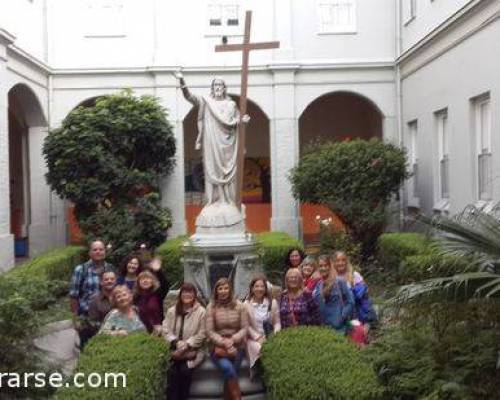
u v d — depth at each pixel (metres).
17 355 7.27
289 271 8.59
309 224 24.61
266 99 21.89
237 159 11.94
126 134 18.66
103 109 18.72
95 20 21.69
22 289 7.34
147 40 21.75
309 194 18.02
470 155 15.26
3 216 16.70
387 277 15.32
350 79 21.86
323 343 7.27
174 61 21.56
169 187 21.38
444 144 17.94
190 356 7.88
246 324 8.00
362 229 17.69
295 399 6.48
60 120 21.64
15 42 18.09
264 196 25.25
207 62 21.75
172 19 21.72
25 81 19.03
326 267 8.65
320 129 25.47
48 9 21.45
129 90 19.53
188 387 7.93
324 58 21.81
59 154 18.36
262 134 25.28
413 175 18.83
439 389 5.92
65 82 21.67
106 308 8.64
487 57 14.13
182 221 21.45
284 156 21.77
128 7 21.72
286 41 21.69
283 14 21.67
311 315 8.47
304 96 21.89
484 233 5.88
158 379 7.06
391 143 18.88
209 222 11.91
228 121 11.93
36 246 21.16
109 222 17.47
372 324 8.68
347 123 25.45
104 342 7.47
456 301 5.89
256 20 21.75
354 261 16.39
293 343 7.35
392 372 6.39
